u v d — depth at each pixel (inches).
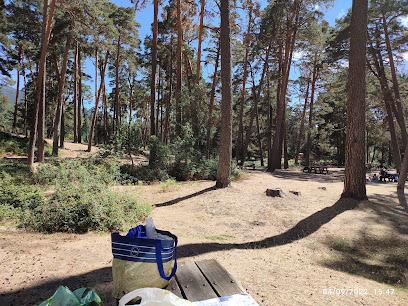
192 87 800.9
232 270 168.9
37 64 1212.5
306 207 380.8
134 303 73.0
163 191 452.1
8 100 1711.4
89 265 164.6
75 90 1304.1
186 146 653.9
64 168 430.0
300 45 1072.2
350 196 402.3
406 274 208.1
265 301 127.3
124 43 1222.9
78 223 241.9
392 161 2133.4
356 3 396.2
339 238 279.7
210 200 394.0
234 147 2009.1
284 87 1031.6
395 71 892.6
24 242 203.9
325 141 1505.9
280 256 220.8
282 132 1240.2
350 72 404.2
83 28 804.0
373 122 1146.0
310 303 129.6
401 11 784.9
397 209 375.6
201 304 77.0
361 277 193.9
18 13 828.0
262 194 435.8
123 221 257.8
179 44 777.6
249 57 1163.9
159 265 83.5
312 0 923.4
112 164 484.1
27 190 370.6
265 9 1017.5
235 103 1670.8
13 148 939.3
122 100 2212.1
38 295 124.3
